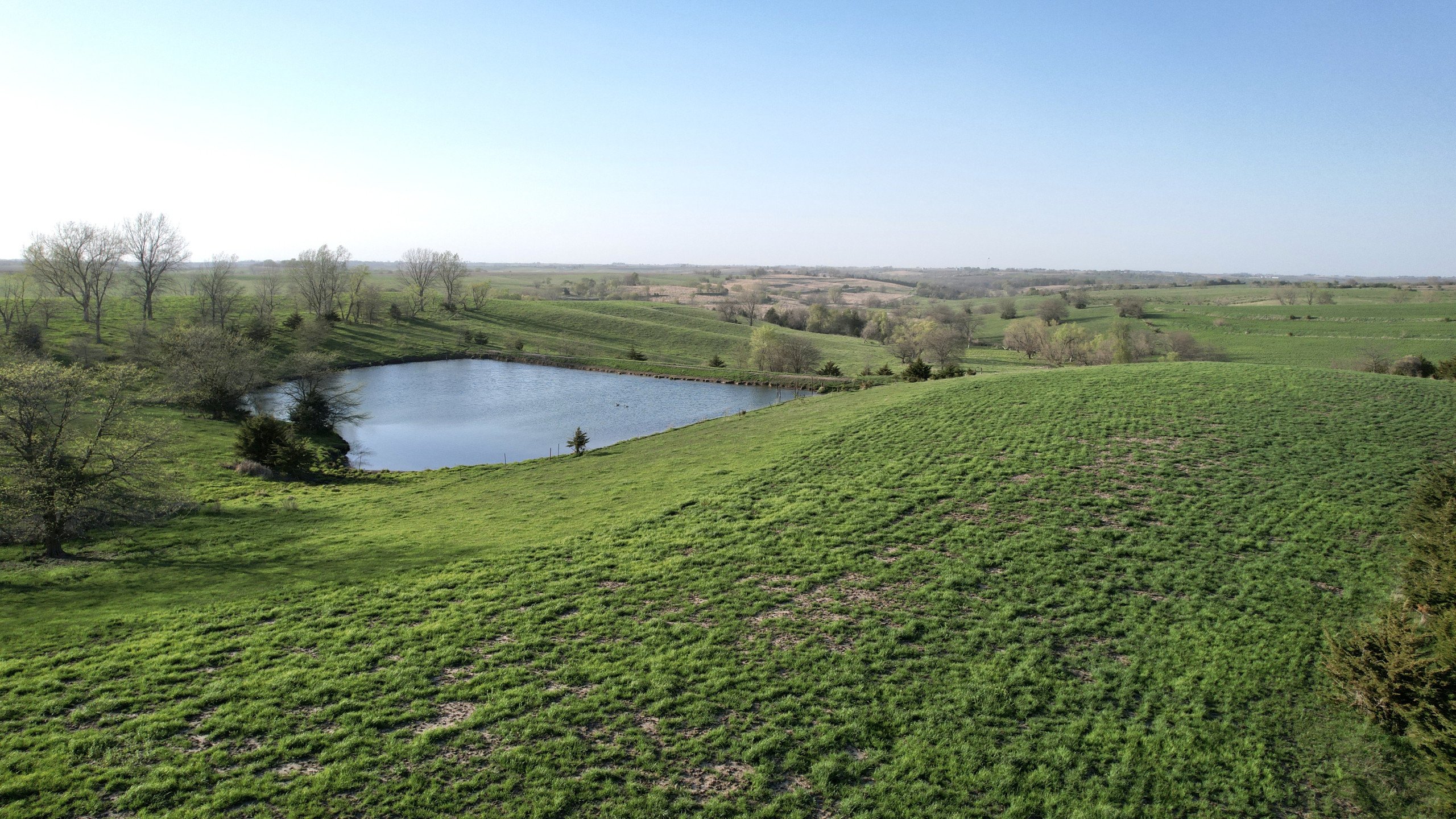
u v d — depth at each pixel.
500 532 26.91
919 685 14.90
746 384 85.06
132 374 28.69
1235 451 28.03
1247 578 18.89
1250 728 13.47
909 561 20.75
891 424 35.97
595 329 133.75
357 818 11.19
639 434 60.66
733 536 23.47
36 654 16.77
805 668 15.60
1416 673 12.86
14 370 25.28
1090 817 11.45
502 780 12.12
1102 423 32.47
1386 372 65.00
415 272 139.38
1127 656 15.80
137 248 93.06
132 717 13.98
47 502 24.83
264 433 44.06
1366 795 11.97
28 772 12.20
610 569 21.36
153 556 25.59
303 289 117.50
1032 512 23.69
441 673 15.65
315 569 23.36
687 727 13.59
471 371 96.06
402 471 45.91
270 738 13.28
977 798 11.86
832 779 12.27
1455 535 15.64
